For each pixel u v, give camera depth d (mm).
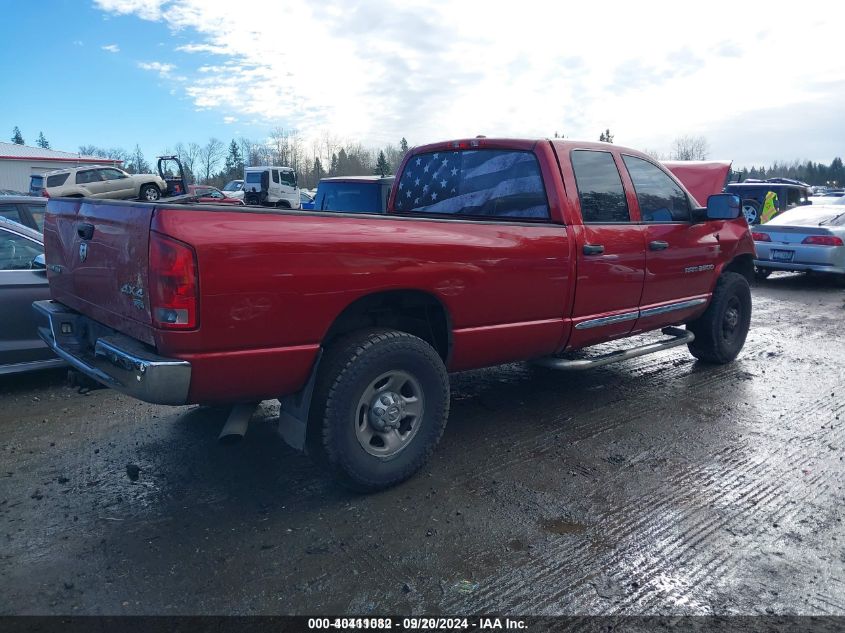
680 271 5691
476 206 5203
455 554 3256
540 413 5277
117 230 3334
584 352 5418
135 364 3084
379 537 3400
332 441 3566
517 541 3383
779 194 17859
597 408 5406
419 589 2977
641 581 3059
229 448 4504
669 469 4258
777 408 5453
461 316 4055
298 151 73500
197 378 3109
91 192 26469
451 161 5422
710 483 4062
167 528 3473
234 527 3488
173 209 2992
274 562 3168
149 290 3076
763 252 12633
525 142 4859
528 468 4246
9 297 5469
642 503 3799
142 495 3834
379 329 3830
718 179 13258
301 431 3541
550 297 4547
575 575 3096
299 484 3990
